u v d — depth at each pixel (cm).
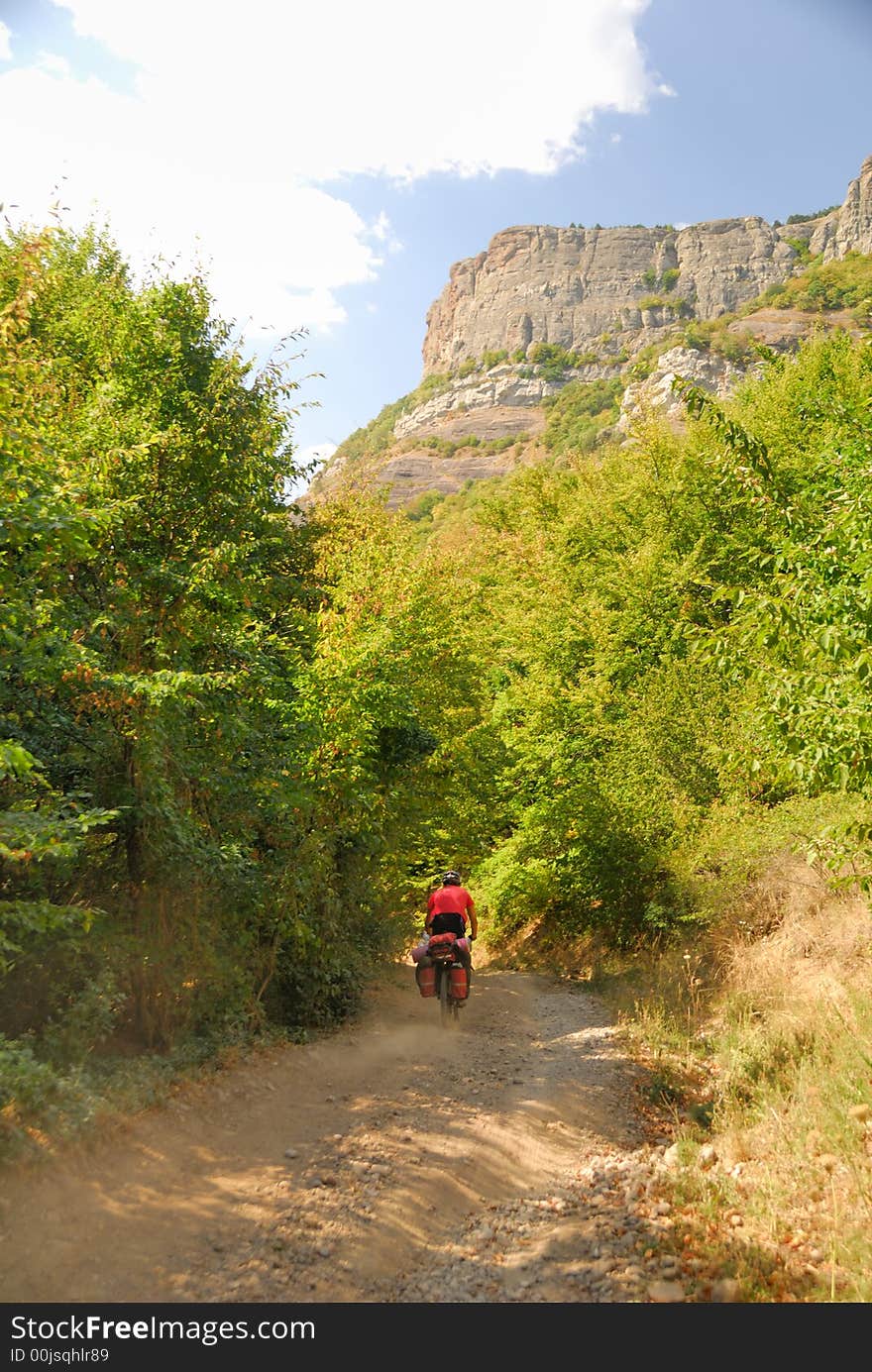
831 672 609
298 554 1684
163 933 731
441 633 1432
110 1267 400
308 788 950
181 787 798
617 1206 515
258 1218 462
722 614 1812
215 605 910
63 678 640
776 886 1001
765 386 2261
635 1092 736
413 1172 538
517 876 1731
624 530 2236
